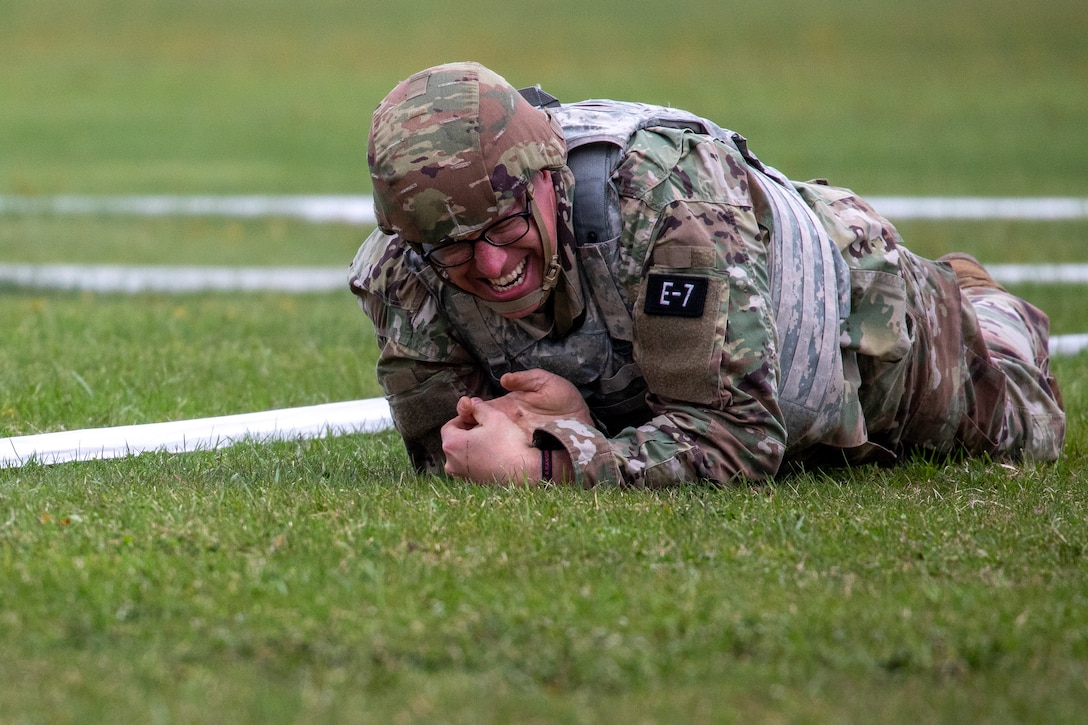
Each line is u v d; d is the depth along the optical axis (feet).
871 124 285.23
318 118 308.40
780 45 432.66
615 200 44.57
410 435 50.29
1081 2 523.29
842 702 30.09
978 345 54.19
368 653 31.91
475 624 33.40
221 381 72.79
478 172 41.47
